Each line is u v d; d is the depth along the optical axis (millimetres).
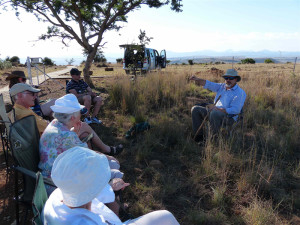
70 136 2273
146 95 7121
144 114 5965
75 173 1275
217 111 4539
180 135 4727
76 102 2451
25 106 3047
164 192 3160
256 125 5473
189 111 6438
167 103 7000
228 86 4641
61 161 1329
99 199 1982
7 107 3973
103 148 3533
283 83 9523
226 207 2980
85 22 10352
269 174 3467
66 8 9945
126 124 5359
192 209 2932
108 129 5156
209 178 3510
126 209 2807
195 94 8094
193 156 4129
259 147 4492
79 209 1419
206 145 4238
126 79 7809
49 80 12750
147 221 1775
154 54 16562
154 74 9016
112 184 2422
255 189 3277
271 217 2711
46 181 2176
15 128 2166
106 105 6625
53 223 1430
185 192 3250
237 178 3496
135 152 4168
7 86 10812
